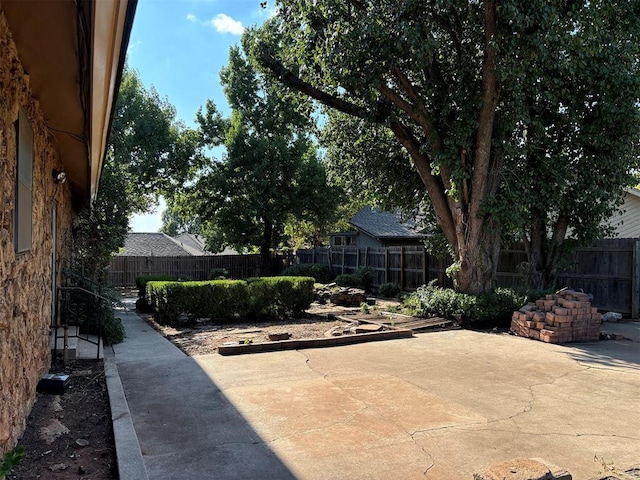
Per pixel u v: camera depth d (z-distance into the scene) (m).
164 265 23.47
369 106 10.25
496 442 3.72
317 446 3.65
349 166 12.99
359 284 18.08
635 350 7.30
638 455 3.49
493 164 10.06
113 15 2.38
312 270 21.38
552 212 11.48
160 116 24.62
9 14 3.06
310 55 9.95
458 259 10.46
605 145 10.18
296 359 6.66
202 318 10.75
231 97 24.14
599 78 9.88
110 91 3.72
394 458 3.43
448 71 10.19
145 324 10.30
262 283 10.50
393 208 13.84
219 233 27.36
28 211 4.05
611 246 11.05
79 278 7.98
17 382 3.53
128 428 3.80
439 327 9.39
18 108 3.49
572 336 7.96
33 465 3.28
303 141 23.64
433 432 3.93
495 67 8.64
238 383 5.42
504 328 9.42
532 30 8.29
